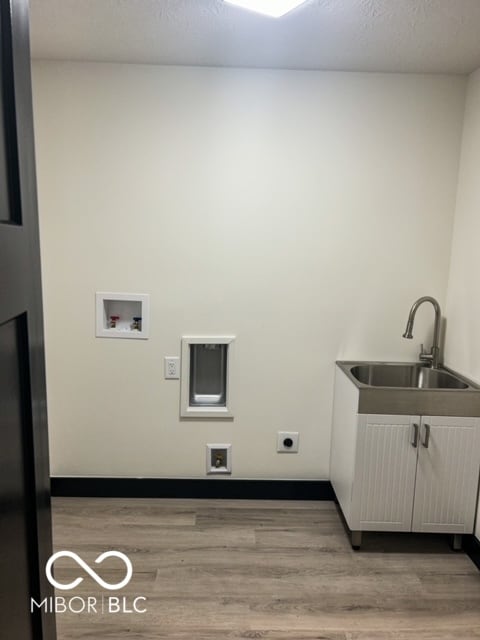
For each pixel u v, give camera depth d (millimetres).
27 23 951
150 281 2520
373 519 2211
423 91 2408
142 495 2680
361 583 2023
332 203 2486
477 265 2242
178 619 1802
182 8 1787
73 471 2662
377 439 2146
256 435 2658
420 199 2488
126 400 2609
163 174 2443
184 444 2654
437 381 2502
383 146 2449
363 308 2564
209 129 2418
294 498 2701
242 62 2305
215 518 2496
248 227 2494
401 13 1779
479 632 1781
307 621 1808
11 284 866
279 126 2426
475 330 2248
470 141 2348
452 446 2148
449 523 2205
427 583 2035
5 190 855
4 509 851
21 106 919
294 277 2537
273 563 2137
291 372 2613
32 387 984
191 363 2623
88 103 2381
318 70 2381
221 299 2545
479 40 1996
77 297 2520
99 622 1777
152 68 2365
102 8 1798
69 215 2459
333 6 1735
